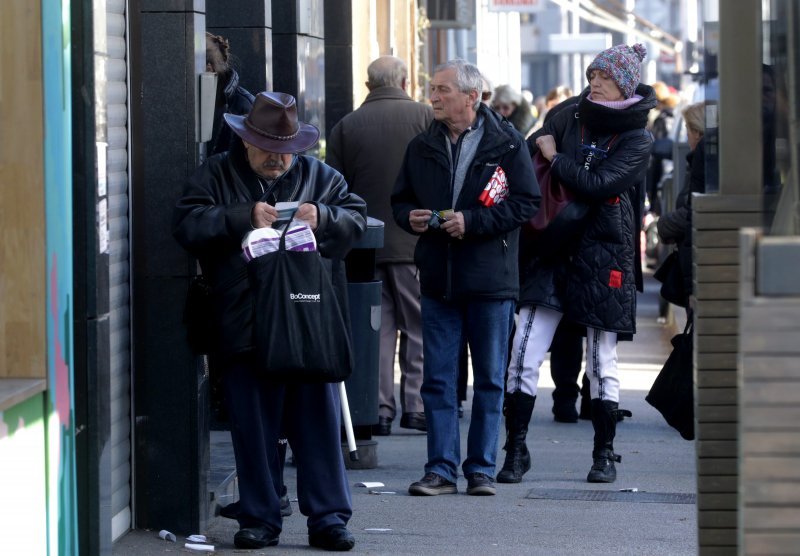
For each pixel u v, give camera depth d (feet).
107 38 46.11
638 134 60.08
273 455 48.52
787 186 29.30
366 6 109.50
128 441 49.01
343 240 46.96
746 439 23.68
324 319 45.44
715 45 33.91
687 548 50.42
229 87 56.13
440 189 56.65
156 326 48.55
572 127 61.05
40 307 36.91
